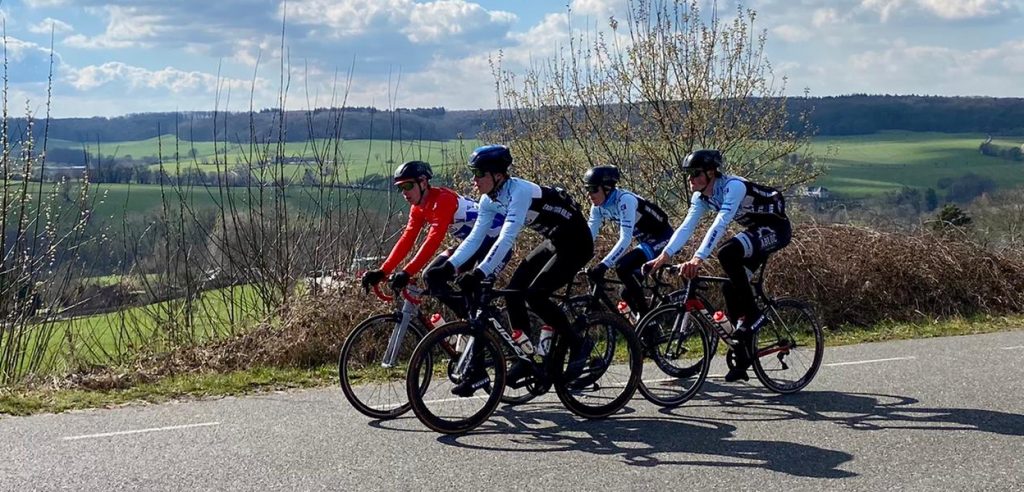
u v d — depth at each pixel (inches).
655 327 244.2
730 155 451.5
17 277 316.5
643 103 445.4
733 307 242.7
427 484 167.3
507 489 164.4
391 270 229.1
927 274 394.0
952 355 297.4
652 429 208.4
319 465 179.2
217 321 346.0
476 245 210.1
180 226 362.6
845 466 177.8
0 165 314.8
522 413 224.5
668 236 264.4
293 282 358.3
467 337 211.9
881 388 248.5
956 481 168.2
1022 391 241.4
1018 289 411.2
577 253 215.6
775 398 240.1
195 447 191.9
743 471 175.0
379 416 218.4
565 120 459.5
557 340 218.5
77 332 332.5
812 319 253.1
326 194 375.6
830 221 425.4
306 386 260.2
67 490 163.5
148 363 290.0
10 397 234.8
